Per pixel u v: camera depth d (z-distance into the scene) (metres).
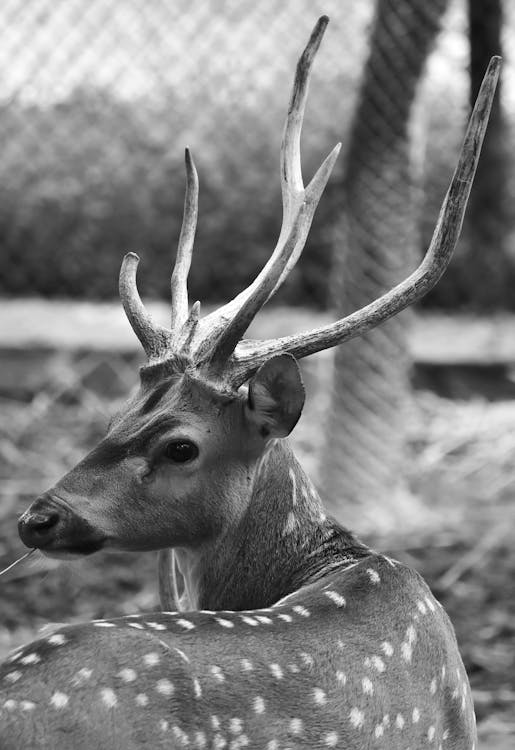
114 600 10.40
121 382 15.45
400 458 12.43
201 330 5.21
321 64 16.66
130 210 17.52
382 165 11.69
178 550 5.48
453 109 17.03
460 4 12.82
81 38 15.62
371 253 11.76
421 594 5.13
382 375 12.14
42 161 17.20
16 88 15.62
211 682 4.18
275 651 4.45
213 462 5.00
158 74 16.22
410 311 12.25
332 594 4.89
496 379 16.50
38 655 4.02
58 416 14.74
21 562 5.12
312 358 15.40
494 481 13.95
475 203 18.14
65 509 4.82
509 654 9.48
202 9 15.88
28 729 3.84
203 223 17.55
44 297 17.48
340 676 4.52
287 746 4.27
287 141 5.67
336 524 5.59
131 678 4.02
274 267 5.00
